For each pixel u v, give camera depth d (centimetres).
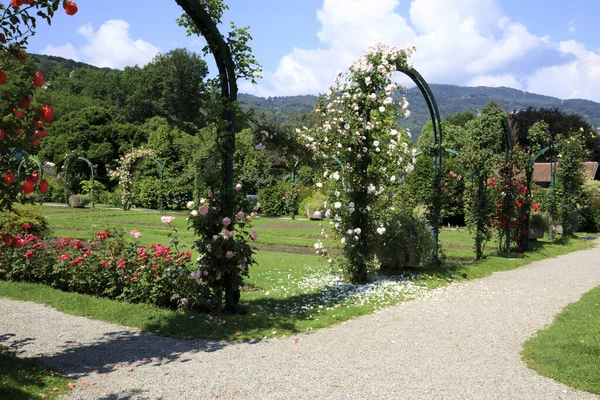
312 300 657
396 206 932
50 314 577
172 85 5881
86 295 641
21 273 723
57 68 8638
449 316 579
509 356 431
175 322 531
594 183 2325
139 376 378
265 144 625
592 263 1065
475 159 1048
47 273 698
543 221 1454
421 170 1923
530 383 366
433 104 951
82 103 5850
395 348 454
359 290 721
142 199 2797
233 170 611
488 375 383
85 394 340
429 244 896
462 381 370
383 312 602
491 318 569
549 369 390
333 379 372
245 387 356
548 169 2923
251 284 764
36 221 1009
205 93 567
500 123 1115
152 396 339
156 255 607
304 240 1358
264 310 601
